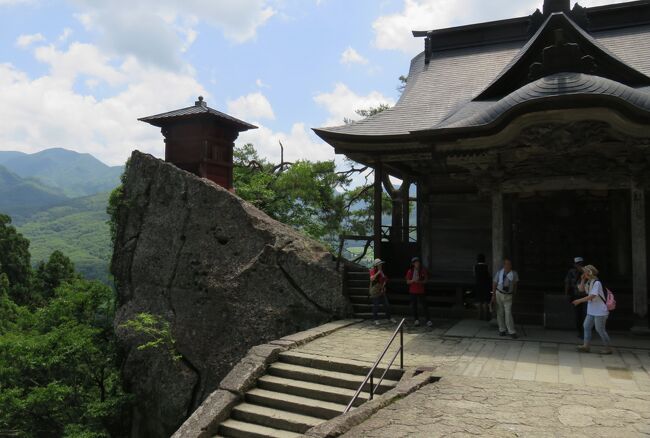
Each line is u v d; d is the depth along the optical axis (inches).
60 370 692.1
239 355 624.4
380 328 545.3
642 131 450.0
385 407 295.0
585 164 526.9
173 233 729.0
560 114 456.8
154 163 781.9
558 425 261.1
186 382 644.7
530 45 552.4
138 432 687.1
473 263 701.3
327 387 380.5
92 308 829.8
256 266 649.6
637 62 628.4
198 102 856.9
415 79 816.3
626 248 617.3
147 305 721.6
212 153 832.9
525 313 557.0
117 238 811.4
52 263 1924.2
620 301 548.7
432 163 673.6
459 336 493.4
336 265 649.6
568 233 647.8
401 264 741.9
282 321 623.5
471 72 770.2
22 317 1342.3
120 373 725.9
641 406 288.4
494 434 251.1
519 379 343.9
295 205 1087.6
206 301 663.8
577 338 479.5
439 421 269.7
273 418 357.1
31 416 661.9
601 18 737.6
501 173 541.0
